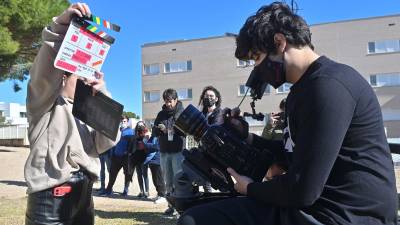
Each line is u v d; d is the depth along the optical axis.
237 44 2.15
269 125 5.88
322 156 1.83
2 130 29.55
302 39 2.02
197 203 2.28
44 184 2.64
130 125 10.28
